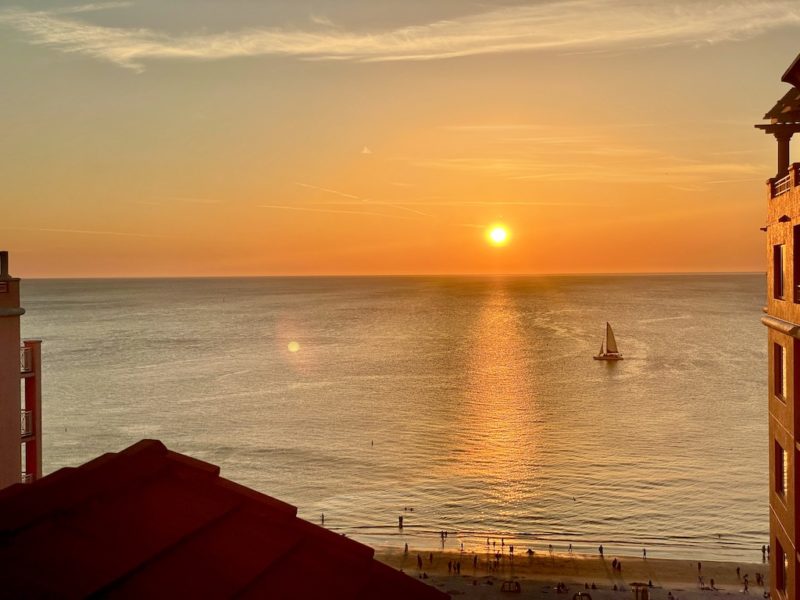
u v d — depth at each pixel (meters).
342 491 80.25
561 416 115.25
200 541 8.45
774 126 26.72
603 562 61.59
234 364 176.88
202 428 108.88
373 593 8.90
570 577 59.00
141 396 134.88
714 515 72.00
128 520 8.27
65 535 7.71
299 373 162.00
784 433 22.66
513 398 130.62
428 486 81.56
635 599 54.47
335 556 9.29
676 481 81.69
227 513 9.13
